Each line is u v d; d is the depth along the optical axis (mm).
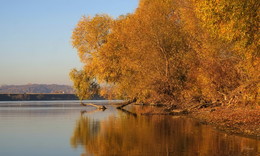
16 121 35281
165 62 44969
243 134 21922
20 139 21938
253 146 17672
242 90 32250
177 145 18328
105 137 22094
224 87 38875
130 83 48938
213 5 19625
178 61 44344
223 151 16422
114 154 16281
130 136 22250
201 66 39719
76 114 46281
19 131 26203
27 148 18625
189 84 43188
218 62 37906
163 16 46062
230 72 37562
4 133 25016
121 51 50469
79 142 20281
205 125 27750
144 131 24766
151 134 22969
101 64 53281
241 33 19266
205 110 39344
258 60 22516
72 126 29578
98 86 61406
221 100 39688
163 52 44688
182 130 24750
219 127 25766
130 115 42250
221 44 35781
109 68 53156
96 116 41625
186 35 45062
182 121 31844
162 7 47156
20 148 18656
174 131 24312
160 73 44750
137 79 47250
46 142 20562
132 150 17172
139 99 51156
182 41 45656
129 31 47594
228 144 18328
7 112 52688
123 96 55219
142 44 45000
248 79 34031
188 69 44156
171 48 45406
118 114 44812
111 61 52906
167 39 45125
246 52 20781
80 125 30297
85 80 61281
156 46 45125
